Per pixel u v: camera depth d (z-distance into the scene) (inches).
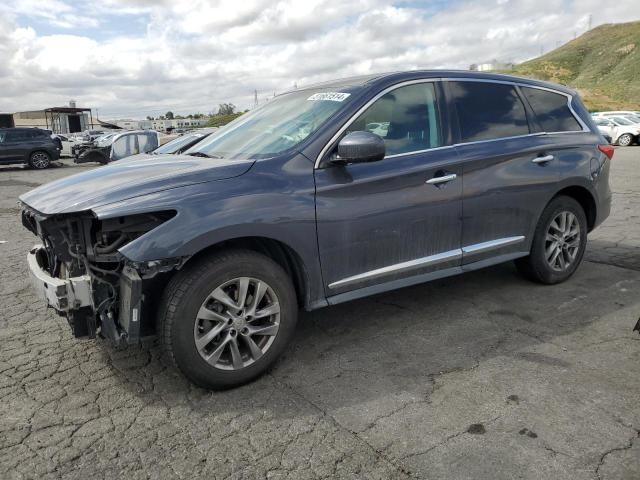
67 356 144.5
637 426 105.3
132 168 137.9
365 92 143.9
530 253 179.8
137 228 115.9
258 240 128.9
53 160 897.5
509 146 165.6
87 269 117.2
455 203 152.9
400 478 93.4
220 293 118.8
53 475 97.0
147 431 109.6
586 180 185.6
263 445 103.9
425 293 184.7
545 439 102.0
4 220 369.7
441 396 118.8
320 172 131.5
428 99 155.1
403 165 143.0
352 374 130.5
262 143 142.4
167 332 115.4
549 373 127.3
